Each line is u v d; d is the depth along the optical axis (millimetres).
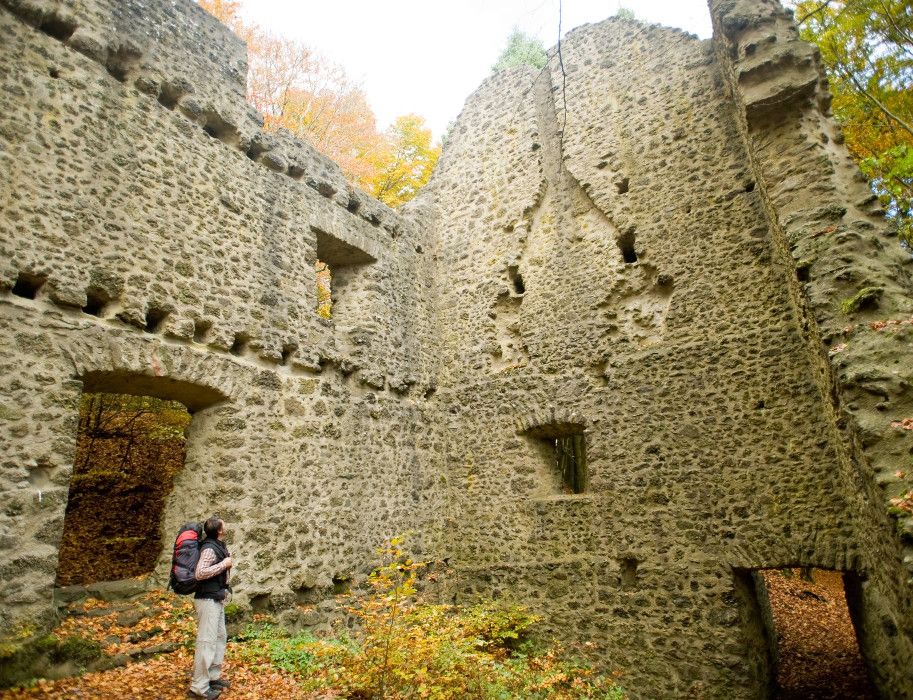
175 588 4484
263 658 5562
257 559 6629
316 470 7641
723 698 6855
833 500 6719
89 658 4633
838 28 9398
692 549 7457
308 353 7953
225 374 6762
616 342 8750
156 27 6980
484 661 5969
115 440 9789
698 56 9133
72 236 5617
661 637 7406
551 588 8406
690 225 8523
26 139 5449
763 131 6797
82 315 5617
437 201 11578
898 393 4457
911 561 3848
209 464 6602
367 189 15680
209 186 7148
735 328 7820
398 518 8766
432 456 9750
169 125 6844
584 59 10359
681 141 8938
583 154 9875
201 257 6840
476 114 11547
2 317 5000
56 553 4934
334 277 9867
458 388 10211
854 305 5066
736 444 7465
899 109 9539
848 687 7754
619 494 8156
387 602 5203
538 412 9234
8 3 5594
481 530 9320
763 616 8461
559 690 6848
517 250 10172
